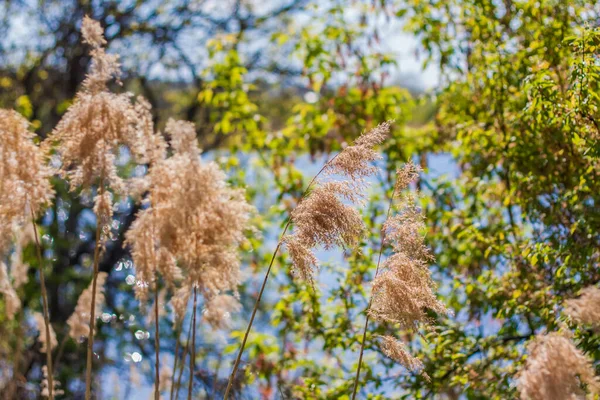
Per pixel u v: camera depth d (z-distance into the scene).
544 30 5.84
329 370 7.12
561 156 5.63
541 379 3.24
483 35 6.52
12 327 7.25
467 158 6.88
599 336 4.64
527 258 5.72
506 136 6.25
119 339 10.47
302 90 13.16
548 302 5.36
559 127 5.41
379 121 7.84
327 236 3.78
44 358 9.76
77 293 11.30
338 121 8.04
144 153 4.44
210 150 11.95
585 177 5.21
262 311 10.36
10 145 4.21
